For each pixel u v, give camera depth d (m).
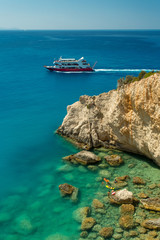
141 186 25.39
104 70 106.25
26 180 28.91
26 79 89.06
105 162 31.02
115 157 30.95
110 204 23.25
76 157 32.09
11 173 30.59
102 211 22.34
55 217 22.31
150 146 26.52
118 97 29.88
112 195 23.97
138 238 19.06
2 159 34.22
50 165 32.06
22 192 26.56
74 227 20.91
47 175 29.67
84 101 38.06
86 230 20.38
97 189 25.81
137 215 21.42
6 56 150.50
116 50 185.12
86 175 28.61
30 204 24.39
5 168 31.83
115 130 32.53
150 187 25.06
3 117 51.34
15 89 74.81
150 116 25.12
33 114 53.34
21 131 44.09
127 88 28.20
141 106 25.97
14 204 24.53
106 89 75.75
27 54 161.88
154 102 24.09
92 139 35.34
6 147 37.91
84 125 36.19
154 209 21.78
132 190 24.91
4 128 45.47
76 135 37.81
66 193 25.50
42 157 34.41
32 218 22.39
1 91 72.12
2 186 27.83
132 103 27.56
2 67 111.94
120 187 25.59
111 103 33.59
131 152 33.12
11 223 21.88
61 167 31.03
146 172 27.98
